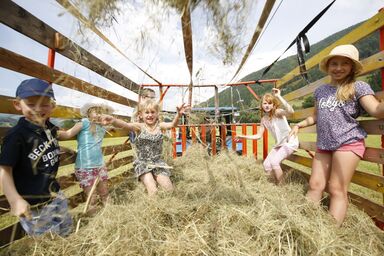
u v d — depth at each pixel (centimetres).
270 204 219
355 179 270
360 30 243
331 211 230
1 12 167
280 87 530
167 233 192
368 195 314
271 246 172
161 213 214
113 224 193
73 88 254
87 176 270
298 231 180
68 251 173
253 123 582
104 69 334
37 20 206
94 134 276
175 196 268
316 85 334
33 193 185
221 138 651
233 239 177
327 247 169
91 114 258
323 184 257
